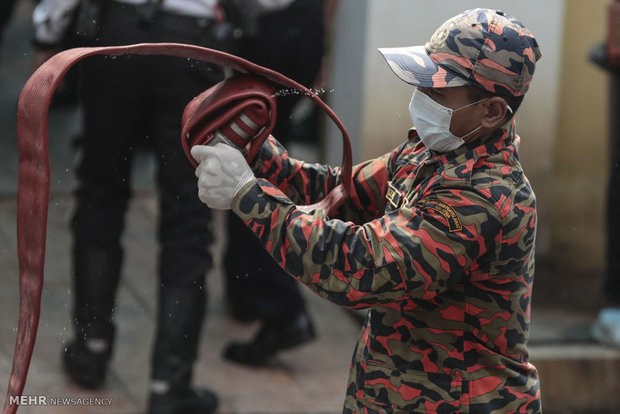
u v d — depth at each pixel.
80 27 6.69
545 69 9.83
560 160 10.12
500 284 4.16
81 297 7.32
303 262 3.90
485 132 4.10
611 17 8.52
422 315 4.23
